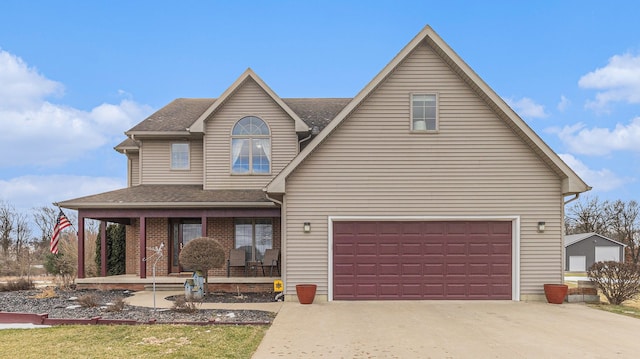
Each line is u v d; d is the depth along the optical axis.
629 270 12.42
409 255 12.57
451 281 12.55
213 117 17.08
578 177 12.14
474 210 12.55
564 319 10.05
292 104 20.45
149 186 17.56
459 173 12.61
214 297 13.53
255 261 16.94
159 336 8.50
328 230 12.46
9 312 10.55
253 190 16.75
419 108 12.75
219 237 17.20
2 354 7.43
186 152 17.91
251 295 14.05
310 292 11.98
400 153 12.61
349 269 12.50
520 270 12.49
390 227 12.61
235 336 8.49
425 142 12.64
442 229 12.66
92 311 10.87
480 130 12.67
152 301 12.58
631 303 13.70
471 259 12.59
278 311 10.95
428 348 7.66
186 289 13.21
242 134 16.98
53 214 43.16
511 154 12.64
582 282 12.97
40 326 9.48
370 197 12.54
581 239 38.78
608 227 52.03
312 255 12.45
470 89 12.73
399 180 12.58
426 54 12.79
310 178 12.52
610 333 8.72
